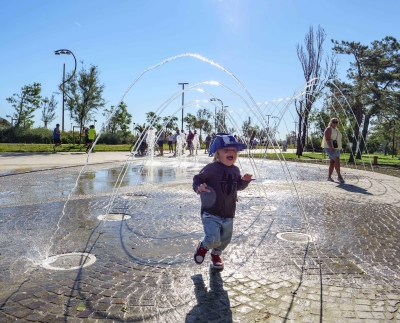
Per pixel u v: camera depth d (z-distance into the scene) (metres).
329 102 24.81
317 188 10.48
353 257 4.40
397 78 22.67
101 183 10.84
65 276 3.71
